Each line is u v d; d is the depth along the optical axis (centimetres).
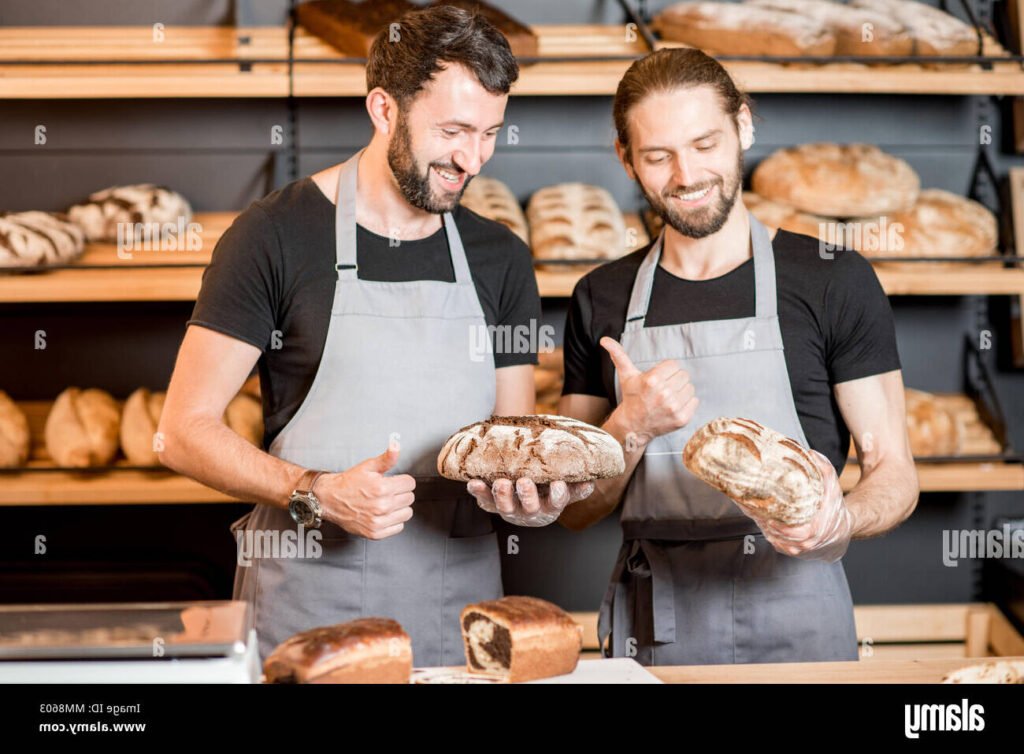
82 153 263
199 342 152
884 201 247
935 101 271
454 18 144
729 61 242
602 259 238
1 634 100
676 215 154
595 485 164
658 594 158
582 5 266
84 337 263
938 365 275
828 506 130
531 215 252
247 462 146
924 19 250
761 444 128
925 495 276
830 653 156
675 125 149
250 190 266
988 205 271
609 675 117
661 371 151
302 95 235
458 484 157
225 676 98
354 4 245
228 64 239
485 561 161
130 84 233
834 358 161
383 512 137
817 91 243
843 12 250
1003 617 267
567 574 274
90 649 98
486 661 118
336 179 162
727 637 157
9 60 234
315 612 153
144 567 262
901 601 278
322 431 155
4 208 263
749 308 161
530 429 142
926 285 241
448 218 165
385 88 148
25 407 259
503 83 145
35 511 265
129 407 243
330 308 155
